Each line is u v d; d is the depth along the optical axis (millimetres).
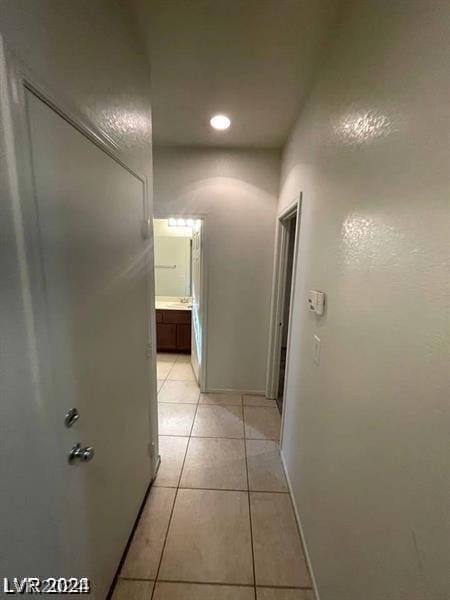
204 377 3041
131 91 1296
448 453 535
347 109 1104
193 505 1688
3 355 602
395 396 721
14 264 626
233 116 2053
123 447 1313
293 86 1688
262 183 2682
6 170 593
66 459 851
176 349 4223
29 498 694
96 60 967
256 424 2527
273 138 2395
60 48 766
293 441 1810
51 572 796
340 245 1145
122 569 1328
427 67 629
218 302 2900
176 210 2709
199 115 2041
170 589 1260
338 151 1190
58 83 762
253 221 2746
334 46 1259
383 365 785
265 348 2980
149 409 1732
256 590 1270
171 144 2576
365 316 909
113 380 1181
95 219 994
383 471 762
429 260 609
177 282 4480
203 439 2309
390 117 789
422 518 601
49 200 740
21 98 624
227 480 1888
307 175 1692
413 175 675
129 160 1300
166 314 4129
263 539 1501
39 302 710
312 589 1274
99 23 981
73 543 906
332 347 1191
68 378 851
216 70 1582
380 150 841
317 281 1438
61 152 785
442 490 546
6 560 625
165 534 1505
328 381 1221
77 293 889
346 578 958
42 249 717
